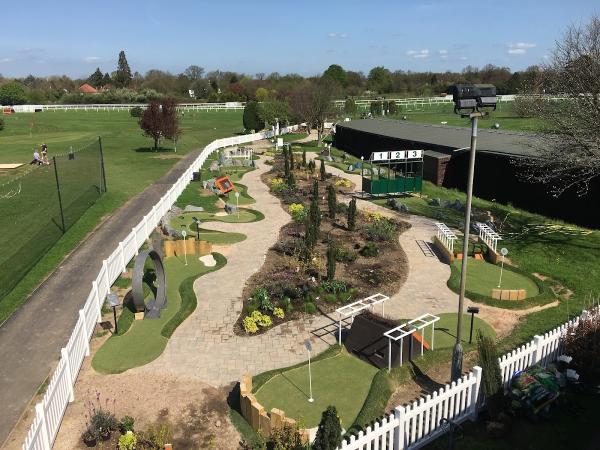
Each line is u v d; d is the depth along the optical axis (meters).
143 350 15.10
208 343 15.55
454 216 29.69
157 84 146.00
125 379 13.66
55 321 16.58
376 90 136.25
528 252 22.97
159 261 17.56
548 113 25.62
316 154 56.03
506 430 10.77
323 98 66.25
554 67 26.20
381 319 15.18
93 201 31.06
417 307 17.98
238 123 86.31
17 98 111.12
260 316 16.53
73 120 83.69
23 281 19.53
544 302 18.16
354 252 23.22
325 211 30.53
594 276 20.16
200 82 148.88
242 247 24.20
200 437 11.39
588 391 12.09
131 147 56.19
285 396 12.59
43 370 13.88
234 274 20.88
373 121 61.56
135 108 88.88
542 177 26.50
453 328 16.30
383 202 33.56
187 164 45.69
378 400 12.19
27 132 68.25
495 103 11.18
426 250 23.91
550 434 10.72
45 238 24.20
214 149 56.72
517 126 62.81
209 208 31.44
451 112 89.44
